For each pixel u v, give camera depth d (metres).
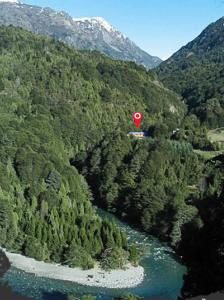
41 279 91.19
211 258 34.81
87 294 86.94
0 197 116.44
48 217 111.94
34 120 191.50
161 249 111.56
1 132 163.12
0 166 137.00
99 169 165.50
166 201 128.25
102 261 98.94
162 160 151.75
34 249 100.38
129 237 120.50
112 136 177.88
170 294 87.88
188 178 149.50
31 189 127.31
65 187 136.50
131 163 152.88
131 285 91.62
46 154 155.50
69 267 97.25
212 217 38.62
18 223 109.31
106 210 147.25
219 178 122.69
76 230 104.94
